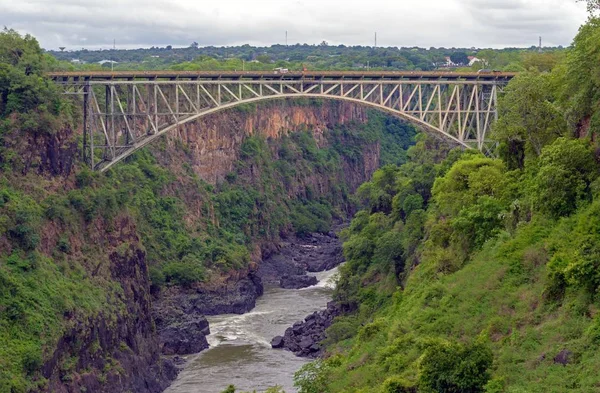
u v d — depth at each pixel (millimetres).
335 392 55688
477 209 62812
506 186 62938
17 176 78312
